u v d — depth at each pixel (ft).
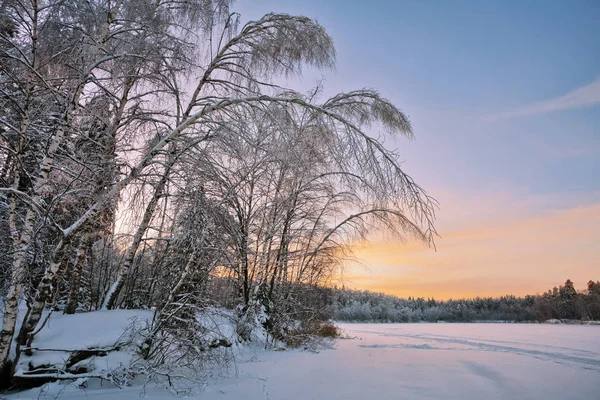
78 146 21.24
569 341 62.85
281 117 20.18
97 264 35.29
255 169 23.12
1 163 18.78
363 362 33.37
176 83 23.35
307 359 33.94
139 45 19.85
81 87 18.80
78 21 18.97
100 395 17.90
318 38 24.39
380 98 24.59
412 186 20.18
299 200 42.98
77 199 20.75
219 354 22.74
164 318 21.39
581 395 22.44
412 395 20.86
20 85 16.65
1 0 16.37
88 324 22.34
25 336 18.16
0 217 19.93
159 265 26.00
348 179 22.54
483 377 27.30
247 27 24.63
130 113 24.08
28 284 17.85
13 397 16.51
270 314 41.78
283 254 43.19
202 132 19.62
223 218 22.99
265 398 19.36
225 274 30.14
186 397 18.89
